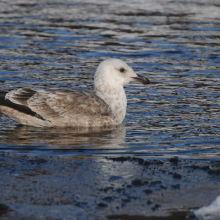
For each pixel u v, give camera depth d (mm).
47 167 8984
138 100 14773
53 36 24031
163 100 14758
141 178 8492
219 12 32531
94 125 12312
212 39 24031
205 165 9227
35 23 27281
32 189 7906
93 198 7578
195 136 11344
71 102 12242
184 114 13336
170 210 7215
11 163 9195
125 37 24141
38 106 12070
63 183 8180
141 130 11930
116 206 7305
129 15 30797
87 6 34531
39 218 6859
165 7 34531
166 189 8023
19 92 12195
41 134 11492
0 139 10969
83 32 25156
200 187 8141
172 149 10305
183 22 28609
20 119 12234
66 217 6902
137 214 7047
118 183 8227
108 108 12555
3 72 17094
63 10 32375
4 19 28281
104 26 26859
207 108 13875
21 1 36625
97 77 13125
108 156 9750
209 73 17984
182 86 16266
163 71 18203
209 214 7059
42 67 18094
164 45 22594
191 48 22047
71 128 12117
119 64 13000
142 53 20969
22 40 22859
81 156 9727
